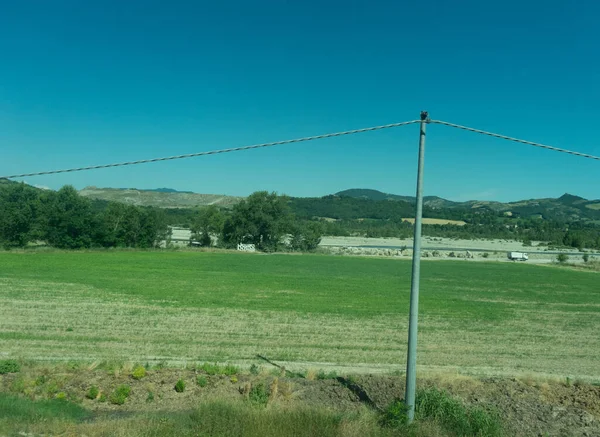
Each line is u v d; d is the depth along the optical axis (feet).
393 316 110.11
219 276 177.06
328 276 193.57
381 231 638.94
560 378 61.16
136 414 43.06
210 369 55.26
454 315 116.16
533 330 101.76
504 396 50.67
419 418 41.96
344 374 59.21
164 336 80.28
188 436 36.19
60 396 46.32
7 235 245.45
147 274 172.96
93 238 266.57
